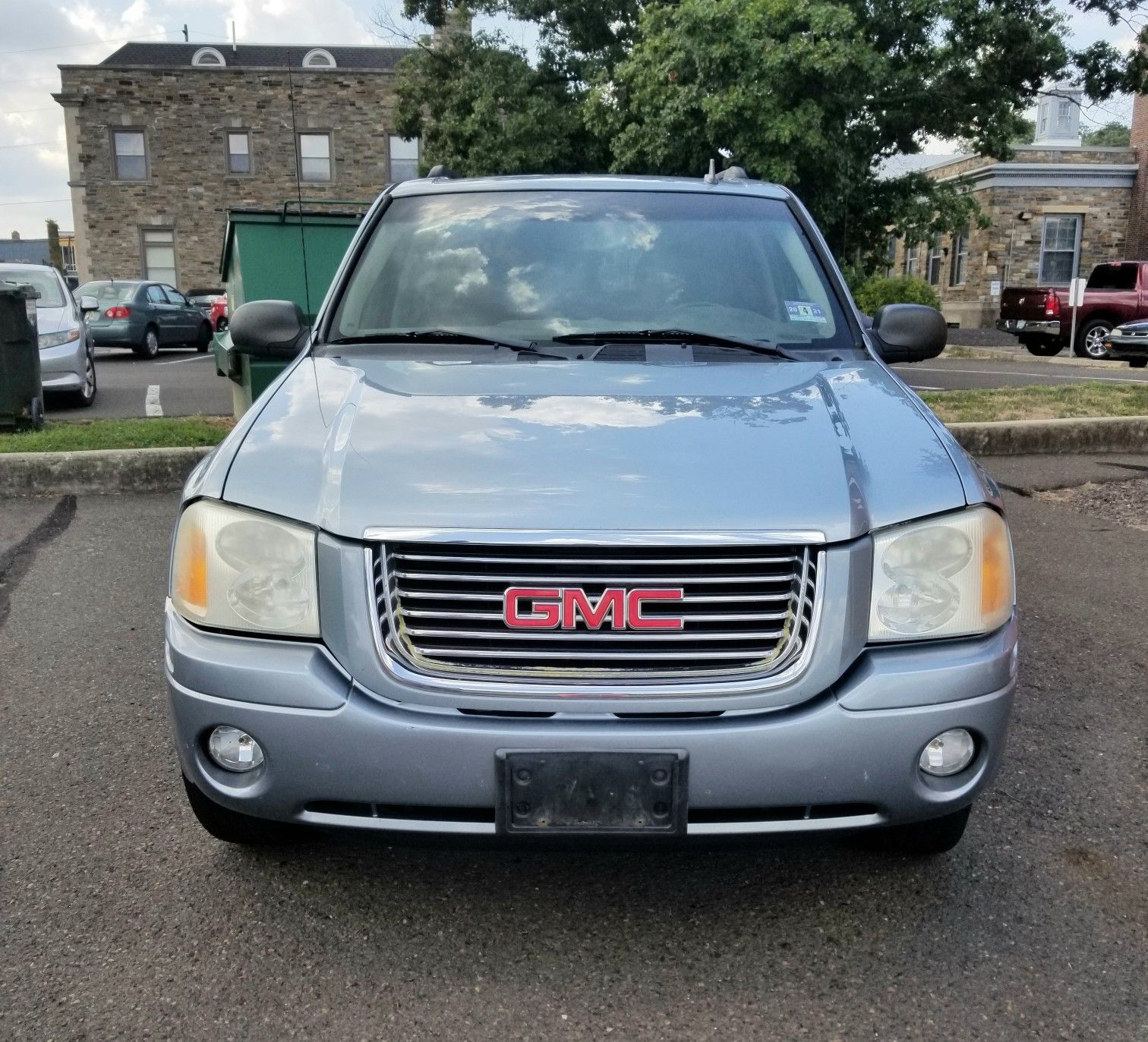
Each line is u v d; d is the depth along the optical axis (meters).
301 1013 2.25
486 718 2.19
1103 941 2.49
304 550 2.28
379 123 31.73
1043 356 20.02
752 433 2.53
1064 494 7.07
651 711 2.19
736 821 2.24
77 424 9.19
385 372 2.99
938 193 19.64
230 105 31.39
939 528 2.34
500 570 2.21
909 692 2.24
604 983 2.35
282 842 2.77
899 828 2.64
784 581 2.23
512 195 3.83
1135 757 3.44
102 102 31.17
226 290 9.62
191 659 2.31
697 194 3.85
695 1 15.59
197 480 2.50
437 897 2.66
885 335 3.55
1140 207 27.75
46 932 2.51
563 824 2.19
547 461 2.37
